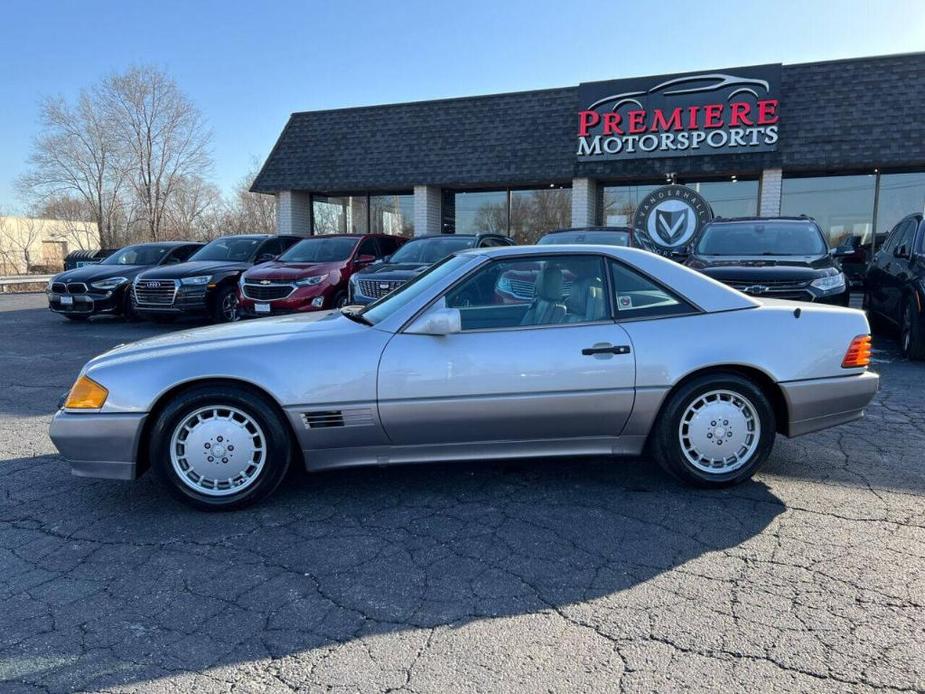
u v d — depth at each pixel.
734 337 3.96
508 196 17.11
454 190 17.55
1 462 4.82
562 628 2.68
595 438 4.02
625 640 2.59
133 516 3.82
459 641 2.61
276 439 3.80
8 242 40.38
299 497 4.05
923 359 8.20
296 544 3.45
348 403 3.78
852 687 2.30
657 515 3.74
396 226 18.28
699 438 4.00
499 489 4.15
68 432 3.70
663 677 2.37
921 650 2.50
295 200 18.11
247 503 3.85
